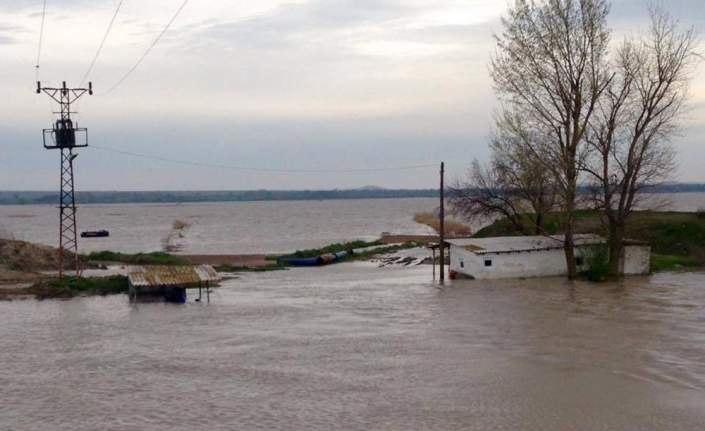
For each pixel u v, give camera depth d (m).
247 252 88.62
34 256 61.28
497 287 43.62
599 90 45.34
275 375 23.19
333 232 139.38
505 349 26.45
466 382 21.98
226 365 24.67
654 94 45.03
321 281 51.50
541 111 46.38
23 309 38.53
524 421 18.12
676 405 19.28
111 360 25.75
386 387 21.55
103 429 17.92
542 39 45.31
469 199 60.66
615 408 19.09
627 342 27.08
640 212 62.25
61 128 47.72
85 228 160.12
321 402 20.02
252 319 34.50
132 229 156.00
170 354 26.62
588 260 47.47
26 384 22.50
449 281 47.84
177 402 20.19
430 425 17.89
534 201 56.56
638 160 45.81
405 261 66.88
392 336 29.53
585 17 44.56
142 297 42.25
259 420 18.44
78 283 45.38
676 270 50.06
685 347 26.11
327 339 29.17
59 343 29.12
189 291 45.84
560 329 29.84
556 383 21.64
